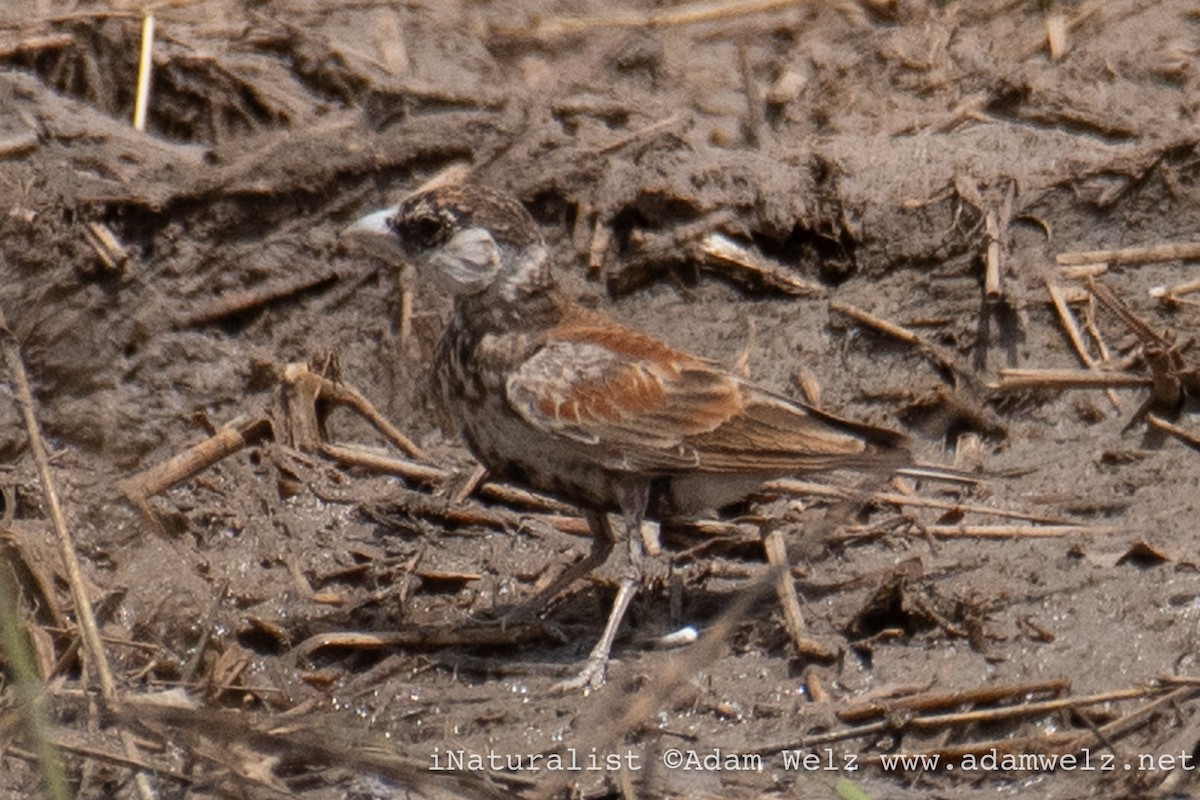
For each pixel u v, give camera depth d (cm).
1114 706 1014
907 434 1236
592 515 1112
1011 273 1305
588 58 1498
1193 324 1279
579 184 1353
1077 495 1191
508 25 1521
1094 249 1332
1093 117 1385
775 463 1080
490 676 1071
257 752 978
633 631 1106
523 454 1098
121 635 1083
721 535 1181
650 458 1069
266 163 1305
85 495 1186
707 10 1566
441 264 1088
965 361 1289
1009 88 1411
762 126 1431
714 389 1087
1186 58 1436
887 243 1323
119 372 1261
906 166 1350
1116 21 1491
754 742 1011
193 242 1291
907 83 1455
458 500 1212
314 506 1205
